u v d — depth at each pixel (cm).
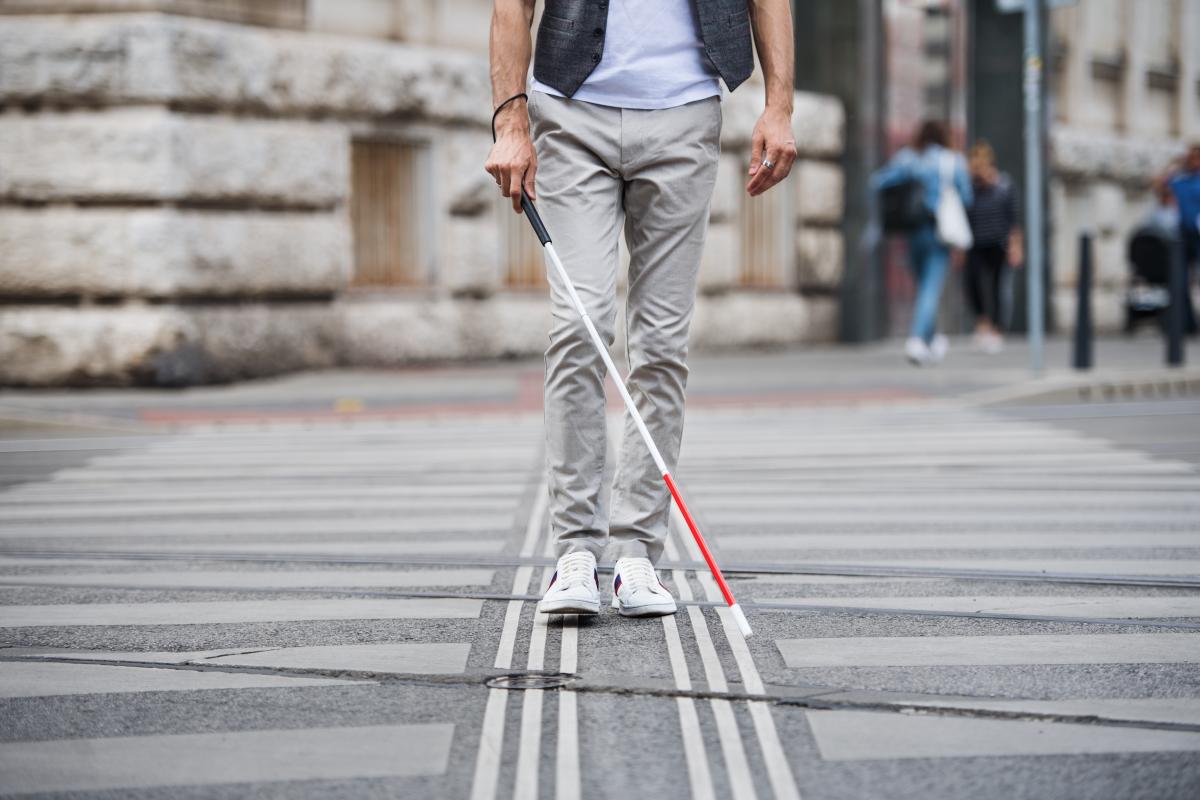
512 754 625
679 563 1042
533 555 1087
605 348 826
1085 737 644
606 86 834
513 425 2061
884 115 3766
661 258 852
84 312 2438
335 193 2692
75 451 1789
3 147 2439
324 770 610
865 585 967
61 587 980
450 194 2891
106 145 2420
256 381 2541
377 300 2791
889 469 1557
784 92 853
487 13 3000
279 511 1307
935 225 2912
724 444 1794
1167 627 845
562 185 839
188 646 812
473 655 783
